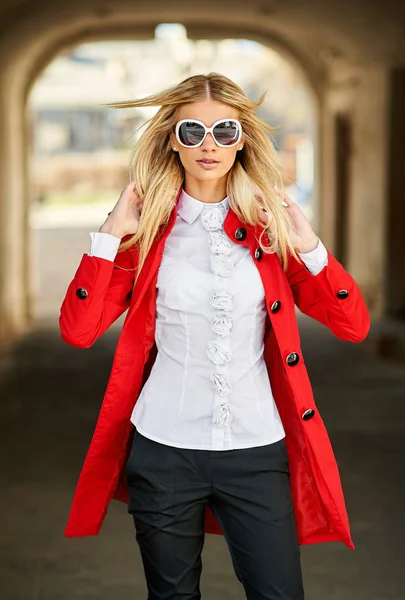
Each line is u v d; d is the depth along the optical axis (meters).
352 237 17.38
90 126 51.41
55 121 51.28
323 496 3.48
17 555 5.77
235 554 3.40
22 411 9.75
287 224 3.40
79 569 5.53
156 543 3.37
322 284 3.42
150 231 3.38
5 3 12.86
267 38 17.73
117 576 5.41
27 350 13.62
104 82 46.00
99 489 3.60
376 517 6.47
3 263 14.25
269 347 3.53
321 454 3.46
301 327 15.41
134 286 3.42
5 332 14.27
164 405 3.38
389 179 15.01
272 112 50.62
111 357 12.94
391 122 14.90
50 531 6.20
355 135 16.88
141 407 3.44
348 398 10.43
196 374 3.35
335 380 11.41
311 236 3.40
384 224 15.08
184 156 3.38
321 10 14.24
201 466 3.33
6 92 14.84
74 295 3.38
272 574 3.31
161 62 44.03
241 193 3.38
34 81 16.64
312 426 3.46
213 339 3.33
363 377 11.59
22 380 11.42
